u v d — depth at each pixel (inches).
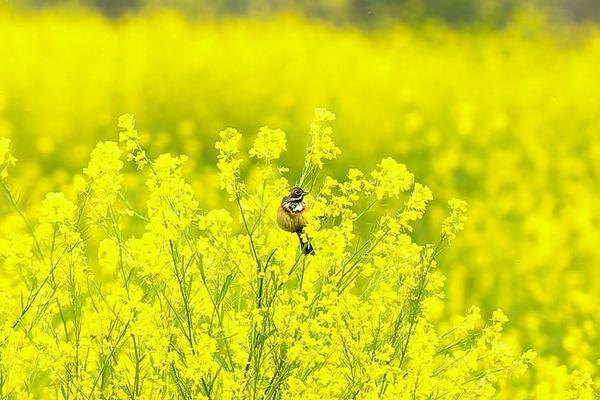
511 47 1432.1
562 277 690.2
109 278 533.6
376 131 1027.9
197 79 1127.6
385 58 1328.7
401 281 387.9
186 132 962.1
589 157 1034.7
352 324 371.2
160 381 365.7
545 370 520.4
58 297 385.7
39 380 442.9
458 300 634.2
